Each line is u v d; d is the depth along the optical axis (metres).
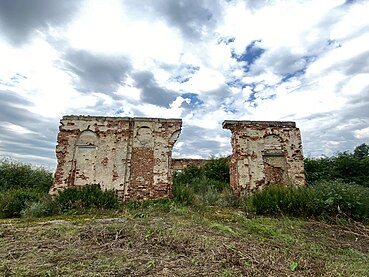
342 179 16.95
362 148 21.81
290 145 14.80
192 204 12.16
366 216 9.40
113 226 6.85
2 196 11.22
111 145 13.60
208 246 5.13
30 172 18.45
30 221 8.80
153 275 3.92
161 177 13.49
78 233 6.33
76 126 13.59
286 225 8.55
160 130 14.08
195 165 22.47
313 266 4.54
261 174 14.34
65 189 11.87
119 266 4.25
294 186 12.36
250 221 8.66
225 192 14.23
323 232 8.01
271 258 4.70
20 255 4.83
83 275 3.94
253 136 14.81
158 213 9.57
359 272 4.44
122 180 13.21
